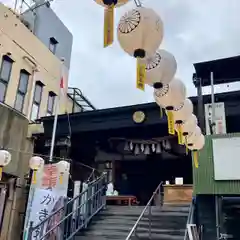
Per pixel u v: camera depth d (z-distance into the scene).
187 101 4.62
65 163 8.58
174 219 7.39
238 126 9.17
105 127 9.89
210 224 7.29
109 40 2.96
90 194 8.35
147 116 9.37
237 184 6.87
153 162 12.06
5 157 7.19
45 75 12.84
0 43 10.59
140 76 3.30
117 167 12.17
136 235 6.63
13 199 9.71
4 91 10.53
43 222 6.88
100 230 7.35
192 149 5.61
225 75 9.35
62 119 10.50
